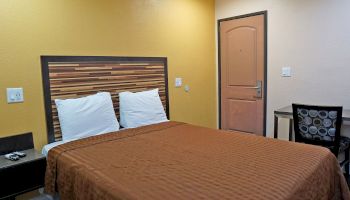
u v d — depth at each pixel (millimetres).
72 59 2568
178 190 1361
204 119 4117
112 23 2854
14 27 2201
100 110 2578
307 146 2041
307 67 3311
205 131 2564
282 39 3477
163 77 3430
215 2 4113
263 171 1567
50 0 2398
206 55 4055
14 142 2242
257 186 1372
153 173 1597
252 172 1560
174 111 3625
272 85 3648
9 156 2053
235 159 1790
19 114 2277
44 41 2383
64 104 2406
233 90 4086
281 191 1317
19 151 2240
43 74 2395
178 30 3582
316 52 3223
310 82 3307
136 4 3061
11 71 2207
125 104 2830
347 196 1914
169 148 2062
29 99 2328
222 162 1742
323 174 1699
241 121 4062
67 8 2510
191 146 2104
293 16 3352
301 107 2725
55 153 2023
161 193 1336
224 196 1278
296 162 1701
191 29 3768
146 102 2949
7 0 2154
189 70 3797
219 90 4258
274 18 3514
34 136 2375
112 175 1581
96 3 2715
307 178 1507
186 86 3771
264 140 2230
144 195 1322
